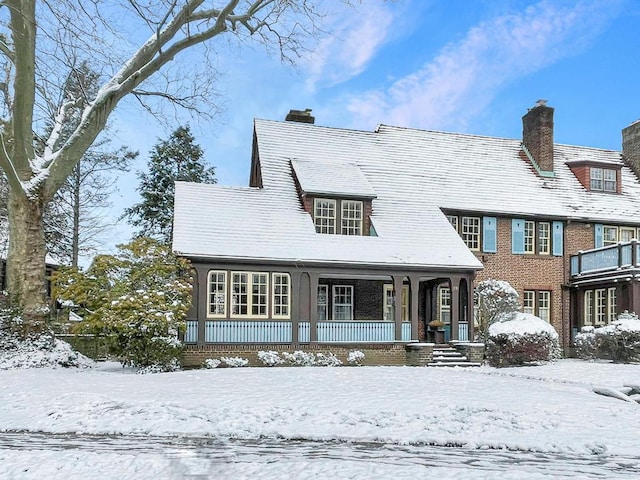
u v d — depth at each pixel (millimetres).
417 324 22672
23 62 16625
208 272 20578
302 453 7930
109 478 6578
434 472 6738
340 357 21750
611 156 32938
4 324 17547
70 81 20172
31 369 16422
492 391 13242
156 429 9469
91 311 18281
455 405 11172
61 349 18016
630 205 29875
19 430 9680
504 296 24641
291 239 22266
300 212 24062
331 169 25953
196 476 6578
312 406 10961
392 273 22531
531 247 28016
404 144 29797
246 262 20844
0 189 26281
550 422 10102
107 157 35438
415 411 10656
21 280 17922
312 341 21438
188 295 19344
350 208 24562
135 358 17609
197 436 9164
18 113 17234
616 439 9094
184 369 19750
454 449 8508
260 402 11289
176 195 23125
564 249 28281
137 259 18844
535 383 15492
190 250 20188
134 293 17891
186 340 20016
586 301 27312
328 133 29031
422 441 8883
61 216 34188
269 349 20969
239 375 15492
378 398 11859
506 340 21938
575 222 28500
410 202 26438
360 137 29422
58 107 21688
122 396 11789
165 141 40906
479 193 28078
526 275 27578
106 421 9961
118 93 18219
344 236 23344
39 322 17984
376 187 26766
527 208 27922
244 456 7645
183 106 20672
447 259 23156
